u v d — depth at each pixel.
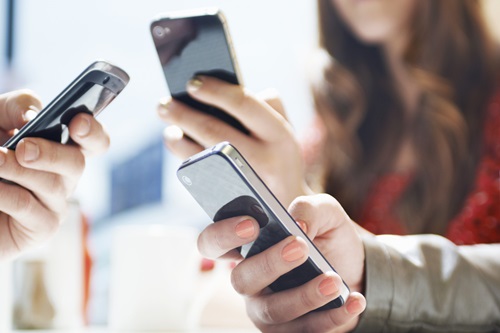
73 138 0.69
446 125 1.52
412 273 0.78
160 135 2.13
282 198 0.84
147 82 2.26
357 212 1.56
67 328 1.13
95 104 0.69
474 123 1.53
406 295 0.76
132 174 2.10
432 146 1.52
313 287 0.64
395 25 1.52
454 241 1.47
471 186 1.50
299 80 1.69
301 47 1.69
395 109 1.57
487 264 0.84
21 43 2.35
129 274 1.13
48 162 0.67
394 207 1.51
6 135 0.77
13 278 1.11
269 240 0.66
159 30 0.79
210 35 0.76
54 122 0.67
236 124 0.81
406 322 0.77
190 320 1.16
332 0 1.58
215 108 0.81
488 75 1.56
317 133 1.64
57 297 1.12
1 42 2.35
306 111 1.70
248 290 0.66
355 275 0.75
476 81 1.56
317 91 1.62
